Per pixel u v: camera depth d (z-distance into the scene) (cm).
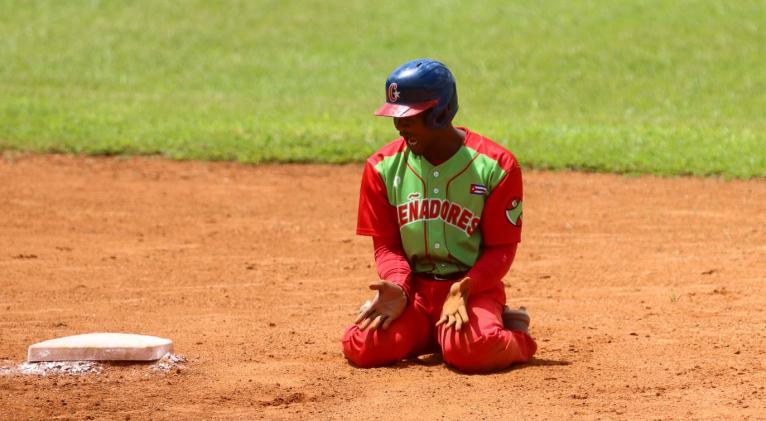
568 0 9512
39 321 2692
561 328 2578
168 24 9344
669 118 6631
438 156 2205
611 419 1848
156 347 2255
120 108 6688
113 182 4831
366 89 7812
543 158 5150
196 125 6041
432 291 2255
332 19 9475
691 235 3775
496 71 8050
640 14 8975
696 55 8075
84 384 2098
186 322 2686
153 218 4147
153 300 2942
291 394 2027
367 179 2266
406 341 2225
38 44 8775
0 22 9275
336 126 6012
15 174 4959
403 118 2109
